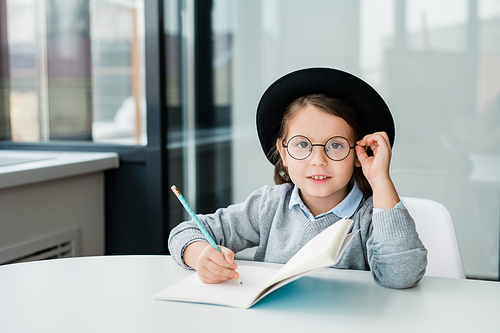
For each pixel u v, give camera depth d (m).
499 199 1.73
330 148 0.88
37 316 0.62
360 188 0.98
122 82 1.96
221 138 1.96
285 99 0.97
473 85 1.71
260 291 0.64
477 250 1.77
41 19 2.01
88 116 2.02
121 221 2.02
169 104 1.95
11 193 1.52
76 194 1.84
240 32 1.90
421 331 0.58
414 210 1.02
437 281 0.76
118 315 0.62
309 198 0.96
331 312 0.63
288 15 1.85
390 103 1.79
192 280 0.75
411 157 1.80
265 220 1.02
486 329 0.58
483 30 1.67
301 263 0.62
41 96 2.06
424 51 1.73
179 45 1.92
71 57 2.00
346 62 1.81
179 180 1.99
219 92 1.94
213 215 1.03
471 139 1.73
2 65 2.08
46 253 1.69
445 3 1.69
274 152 1.06
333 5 1.80
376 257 0.75
